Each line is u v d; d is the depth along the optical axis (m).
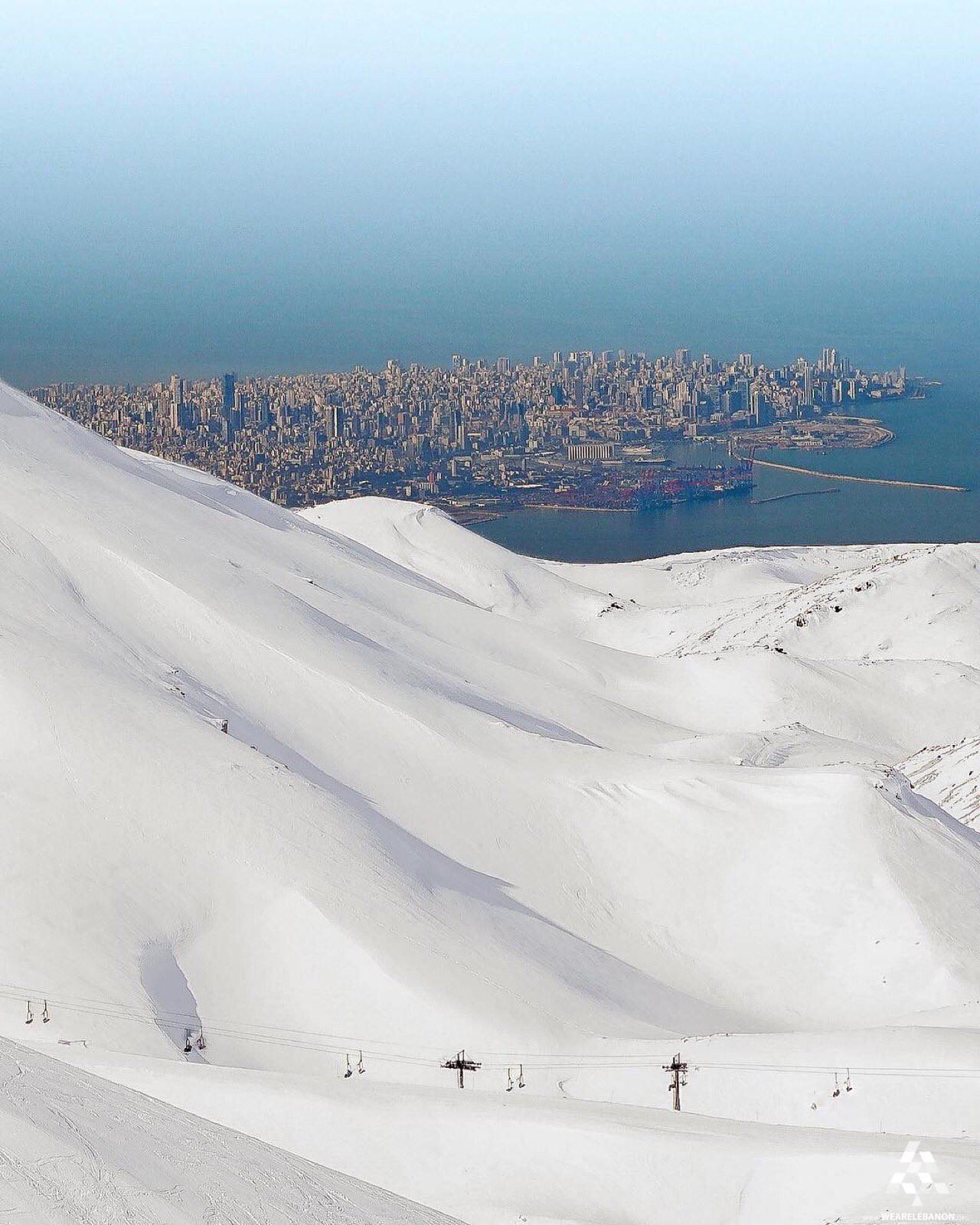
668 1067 114.81
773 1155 79.88
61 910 135.50
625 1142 83.38
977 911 167.38
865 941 163.25
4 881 137.62
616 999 145.38
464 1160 84.69
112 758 156.62
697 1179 80.25
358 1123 87.69
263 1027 131.25
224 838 149.62
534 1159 83.94
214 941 140.12
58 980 126.69
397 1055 126.44
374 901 146.00
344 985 134.75
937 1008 151.25
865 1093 108.44
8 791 149.50
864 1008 154.25
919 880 170.62
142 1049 119.75
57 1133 34.75
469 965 139.50
